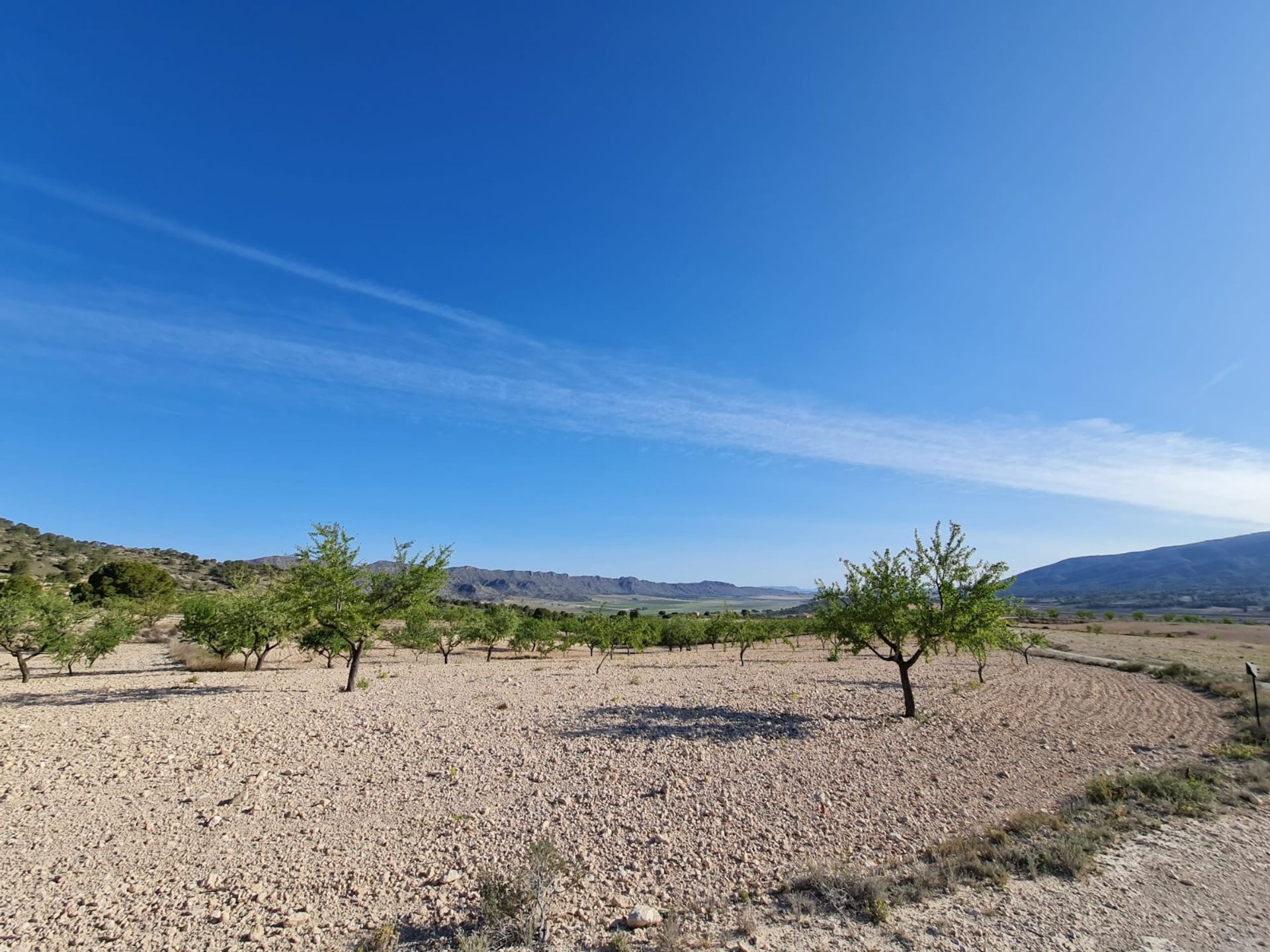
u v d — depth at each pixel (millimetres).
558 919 7508
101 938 7117
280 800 11562
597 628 50781
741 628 58875
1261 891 8047
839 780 13078
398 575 26094
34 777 12617
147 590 72688
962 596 19844
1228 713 20938
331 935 7176
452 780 12719
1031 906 7645
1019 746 16281
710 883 8461
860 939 6898
